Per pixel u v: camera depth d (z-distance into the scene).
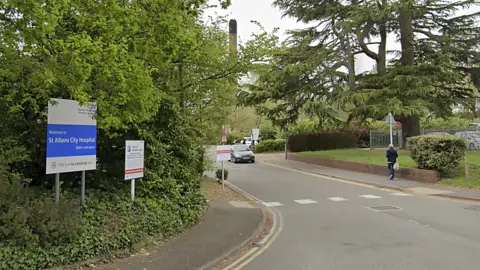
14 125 7.01
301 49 27.16
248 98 27.56
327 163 27.25
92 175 8.01
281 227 9.45
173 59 8.29
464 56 25.22
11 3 4.36
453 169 16.88
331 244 7.63
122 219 6.85
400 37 28.22
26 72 5.96
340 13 25.52
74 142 6.50
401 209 11.52
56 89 5.75
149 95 5.98
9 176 6.09
